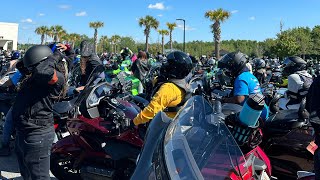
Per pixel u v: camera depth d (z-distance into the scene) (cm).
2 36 5212
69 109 496
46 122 373
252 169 294
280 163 466
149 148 227
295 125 447
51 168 501
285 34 4781
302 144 448
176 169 199
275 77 1319
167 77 414
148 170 212
